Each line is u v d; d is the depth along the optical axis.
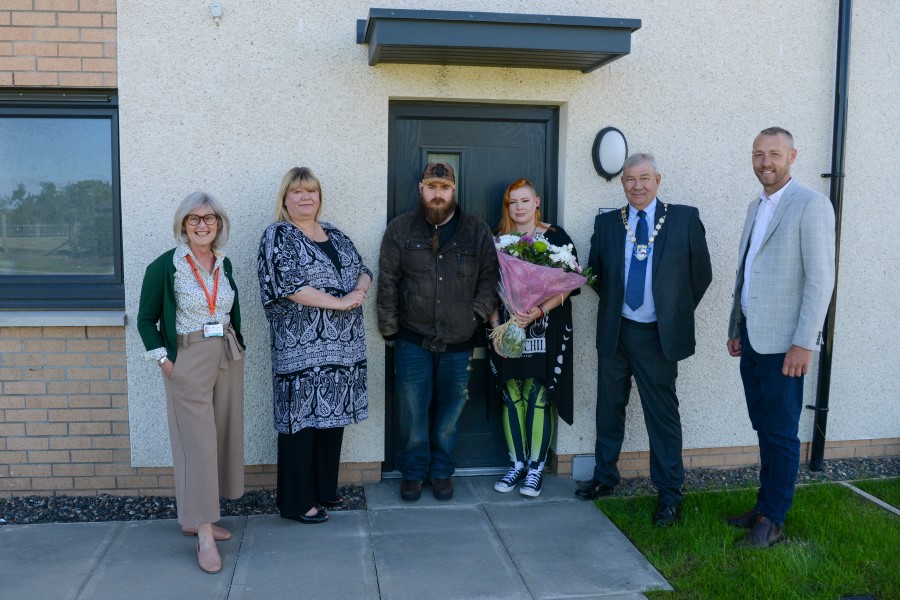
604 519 3.93
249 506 4.05
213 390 3.44
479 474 4.53
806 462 4.77
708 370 4.56
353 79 4.05
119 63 3.86
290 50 3.99
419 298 3.92
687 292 3.86
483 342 4.23
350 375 3.71
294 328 3.61
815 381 4.69
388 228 3.98
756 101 4.45
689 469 4.66
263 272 3.56
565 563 3.44
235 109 3.98
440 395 4.11
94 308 4.15
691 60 4.36
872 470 4.69
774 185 3.54
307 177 3.64
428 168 3.81
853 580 3.21
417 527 3.80
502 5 4.12
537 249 3.88
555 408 4.45
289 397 3.63
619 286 3.90
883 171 4.63
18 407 4.04
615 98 4.30
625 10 4.26
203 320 3.34
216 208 3.32
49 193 4.13
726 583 3.20
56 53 3.90
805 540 3.61
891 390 4.81
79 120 4.11
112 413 4.09
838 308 4.66
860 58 4.53
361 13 4.03
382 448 4.29
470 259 3.93
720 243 4.49
